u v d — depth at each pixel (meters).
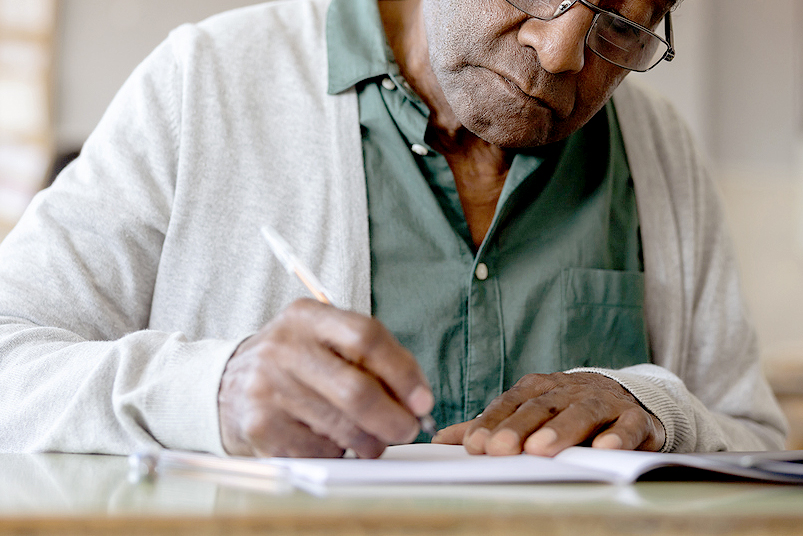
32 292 0.86
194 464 0.51
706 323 1.16
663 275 1.11
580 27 0.79
